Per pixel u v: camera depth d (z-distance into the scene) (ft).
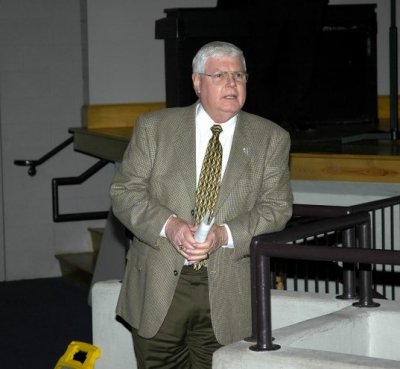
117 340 22.48
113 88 44.32
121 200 16.56
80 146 42.68
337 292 27.35
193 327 16.74
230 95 16.03
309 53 39.24
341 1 46.16
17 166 44.11
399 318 18.65
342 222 18.01
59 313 37.35
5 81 43.78
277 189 16.53
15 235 44.32
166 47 38.70
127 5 44.32
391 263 15.49
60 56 44.50
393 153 31.32
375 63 42.91
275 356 15.87
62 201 44.75
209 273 16.24
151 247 16.48
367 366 15.28
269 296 16.19
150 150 16.62
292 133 39.32
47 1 44.16
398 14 46.11
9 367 29.94
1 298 40.34
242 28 38.42
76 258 44.11
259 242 16.08
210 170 16.42
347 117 42.75
